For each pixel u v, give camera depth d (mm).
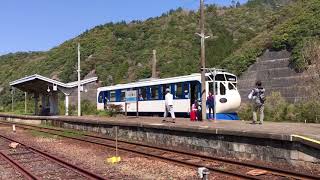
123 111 38594
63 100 71812
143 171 14039
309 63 47531
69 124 34469
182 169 13992
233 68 63000
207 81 28578
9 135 29344
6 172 14484
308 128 17828
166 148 18906
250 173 12672
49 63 97625
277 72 56719
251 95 21219
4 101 95812
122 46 92438
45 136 27469
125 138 24922
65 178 12992
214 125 20484
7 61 130000
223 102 28797
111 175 13391
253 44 66375
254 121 21375
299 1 73375
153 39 92312
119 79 79125
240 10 107812
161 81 32812
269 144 14523
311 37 55188
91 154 18594
